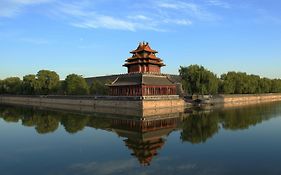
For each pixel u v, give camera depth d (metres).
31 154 39.38
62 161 35.62
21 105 142.62
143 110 93.62
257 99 176.25
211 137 49.38
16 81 192.50
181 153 38.59
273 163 33.56
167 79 117.25
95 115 87.25
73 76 140.38
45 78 157.62
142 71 117.94
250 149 40.59
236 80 166.12
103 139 48.84
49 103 147.50
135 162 34.56
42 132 56.78
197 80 130.50
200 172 30.58
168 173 30.36
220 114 86.25
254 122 67.88
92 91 135.12
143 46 121.38
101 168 32.47
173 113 90.38
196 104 127.44
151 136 51.06
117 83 114.12
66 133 55.19
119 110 100.56
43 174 30.88
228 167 32.22
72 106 126.69
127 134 53.22
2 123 71.00
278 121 69.19
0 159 36.97
